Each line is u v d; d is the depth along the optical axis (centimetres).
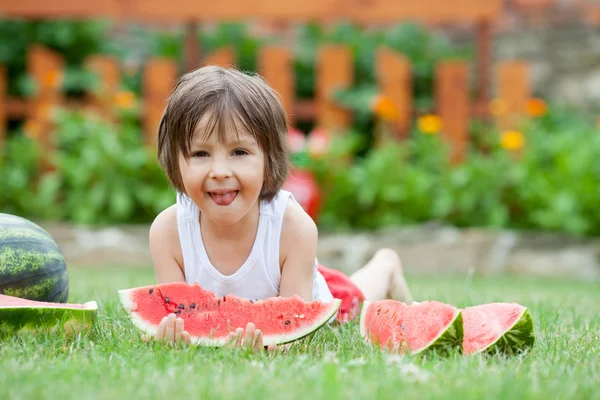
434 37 1341
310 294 428
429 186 995
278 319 366
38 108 1066
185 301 373
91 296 529
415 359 320
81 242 967
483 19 1048
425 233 952
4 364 301
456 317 333
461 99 1054
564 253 934
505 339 345
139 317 363
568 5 1271
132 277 734
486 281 838
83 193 1010
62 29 1177
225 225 406
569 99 1249
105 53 1241
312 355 348
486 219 987
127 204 995
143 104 1065
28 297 400
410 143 1045
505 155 1005
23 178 1012
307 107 1069
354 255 945
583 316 485
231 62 1070
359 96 1065
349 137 1045
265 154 382
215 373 291
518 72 1054
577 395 266
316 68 1196
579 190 973
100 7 1049
